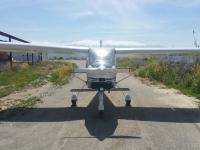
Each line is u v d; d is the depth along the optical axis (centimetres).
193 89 979
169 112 698
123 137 496
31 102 806
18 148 439
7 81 1260
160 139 486
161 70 1395
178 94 967
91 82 659
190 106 770
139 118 637
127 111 708
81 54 812
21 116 648
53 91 1031
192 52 778
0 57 1838
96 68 626
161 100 860
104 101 844
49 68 2083
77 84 1259
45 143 463
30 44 746
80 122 600
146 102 827
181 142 470
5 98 878
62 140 479
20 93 980
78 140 479
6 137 493
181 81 1211
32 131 531
